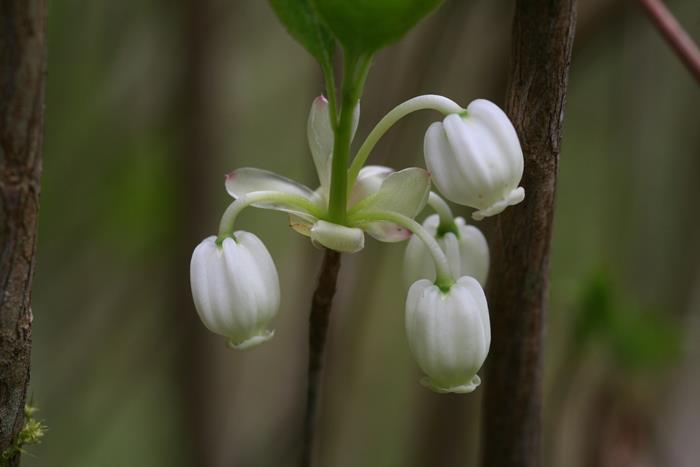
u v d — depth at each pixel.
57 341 0.45
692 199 0.41
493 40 0.34
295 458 0.36
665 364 0.33
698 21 0.41
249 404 0.44
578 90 0.46
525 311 0.26
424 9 0.24
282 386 0.42
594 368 0.33
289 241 0.48
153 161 0.43
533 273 0.26
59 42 0.41
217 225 0.40
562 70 0.25
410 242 0.26
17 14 0.24
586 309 0.32
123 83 0.44
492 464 0.27
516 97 0.25
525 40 0.25
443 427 0.34
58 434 0.45
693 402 0.43
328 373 0.35
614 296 0.32
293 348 0.39
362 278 0.36
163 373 0.46
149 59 0.44
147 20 0.43
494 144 0.24
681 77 0.43
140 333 0.47
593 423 0.33
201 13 0.38
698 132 0.41
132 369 0.47
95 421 0.47
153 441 0.50
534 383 0.27
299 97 0.49
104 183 0.43
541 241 0.26
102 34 0.43
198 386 0.39
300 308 0.36
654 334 0.33
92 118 0.43
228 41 0.43
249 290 0.25
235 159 0.48
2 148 0.24
